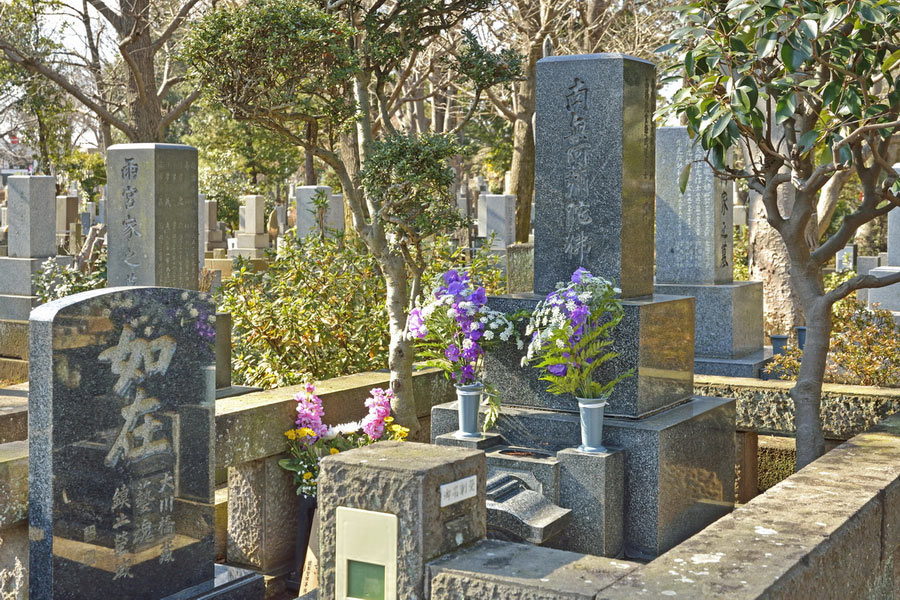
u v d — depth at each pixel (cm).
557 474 445
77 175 3134
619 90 485
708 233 840
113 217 639
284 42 511
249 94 533
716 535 281
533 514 421
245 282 738
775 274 1041
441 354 502
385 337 705
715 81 460
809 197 499
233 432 502
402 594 266
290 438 534
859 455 391
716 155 452
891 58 459
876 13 408
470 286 490
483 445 477
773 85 434
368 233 587
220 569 446
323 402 560
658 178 854
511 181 1631
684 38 478
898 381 606
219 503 568
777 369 659
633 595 234
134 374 396
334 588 278
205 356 430
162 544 411
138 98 1284
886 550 342
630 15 1633
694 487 488
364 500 271
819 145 474
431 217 551
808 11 424
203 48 518
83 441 376
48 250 1083
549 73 502
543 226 511
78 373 372
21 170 3669
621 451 451
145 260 629
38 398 366
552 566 261
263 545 536
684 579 245
